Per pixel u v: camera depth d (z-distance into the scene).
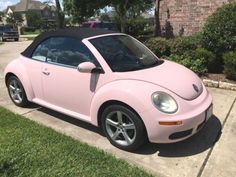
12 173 2.28
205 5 7.34
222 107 3.63
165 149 2.68
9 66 3.62
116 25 15.60
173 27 8.00
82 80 2.82
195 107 2.55
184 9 7.71
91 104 2.79
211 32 5.04
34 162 2.42
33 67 3.31
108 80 2.67
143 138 2.54
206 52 5.01
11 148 2.62
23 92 3.51
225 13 4.99
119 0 11.43
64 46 3.05
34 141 2.75
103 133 2.97
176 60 5.16
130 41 3.18
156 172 2.36
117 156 2.58
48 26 38.94
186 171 2.38
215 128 3.06
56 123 3.22
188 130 2.49
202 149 2.68
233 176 2.32
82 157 2.49
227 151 2.65
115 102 2.59
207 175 2.33
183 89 2.59
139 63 2.90
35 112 3.51
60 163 2.40
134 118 2.49
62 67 3.00
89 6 11.39
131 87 2.51
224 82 4.43
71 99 2.97
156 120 2.40
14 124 3.12
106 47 2.90
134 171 2.32
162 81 2.60
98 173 2.28
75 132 3.01
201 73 4.92
